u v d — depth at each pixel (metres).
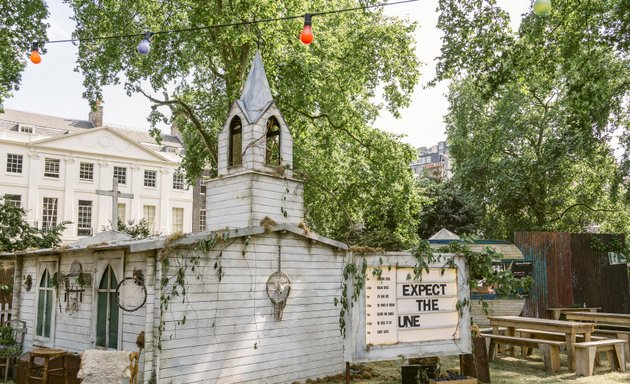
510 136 32.38
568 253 18.92
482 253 8.87
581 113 16.97
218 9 19.14
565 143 27.20
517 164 32.81
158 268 8.44
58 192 42.09
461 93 35.56
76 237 42.41
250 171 11.22
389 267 8.12
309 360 10.86
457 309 8.62
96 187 43.66
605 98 18.47
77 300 10.17
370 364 12.61
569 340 11.46
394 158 22.19
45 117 46.69
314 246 11.38
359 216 25.28
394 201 22.75
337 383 10.63
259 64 12.98
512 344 12.27
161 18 20.77
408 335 8.15
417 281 8.37
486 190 34.97
